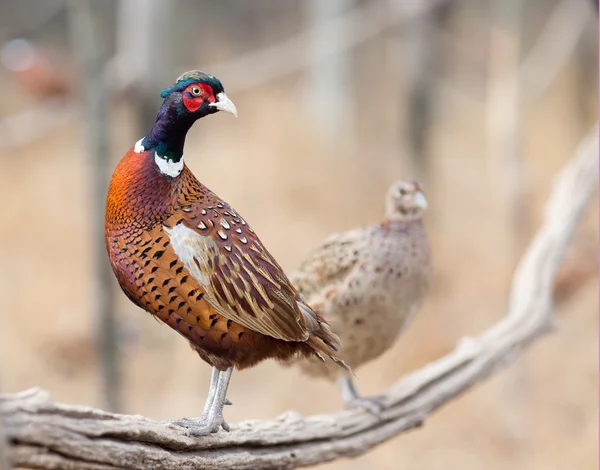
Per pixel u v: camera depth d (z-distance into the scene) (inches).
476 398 541.6
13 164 758.5
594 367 571.2
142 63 436.1
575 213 335.6
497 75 536.1
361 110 910.4
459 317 598.5
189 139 768.3
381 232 266.4
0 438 135.8
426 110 627.2
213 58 972.6
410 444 516.7
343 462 501.7
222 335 183.3
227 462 194.9
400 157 700.7
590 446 510.9
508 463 498.9
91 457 156.3
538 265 319.3
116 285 410.9
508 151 508.7
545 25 1017.5
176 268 178.5
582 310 600.7
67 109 665.6
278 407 526.3
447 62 920.3
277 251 633.6
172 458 177.6
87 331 553.3
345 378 272.1
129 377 531.5
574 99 849.5
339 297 261.7
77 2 361.4
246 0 1074.7
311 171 734.5
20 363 539.2
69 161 761.6
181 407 510.0
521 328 295.4
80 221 676.1
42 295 591.8
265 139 770.8
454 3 724.7
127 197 179.6
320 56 672.4
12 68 669.9
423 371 268.8
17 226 668.7
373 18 770.2
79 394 521.3
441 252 660.1
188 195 183.9
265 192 700.0
